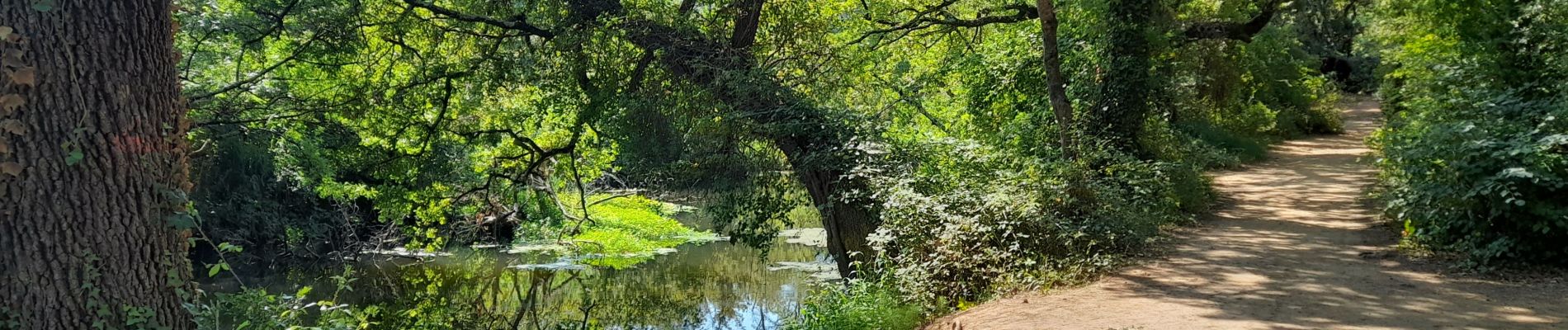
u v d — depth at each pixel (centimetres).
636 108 1547
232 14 1656
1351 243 1078
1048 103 1902
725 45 1567
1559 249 866
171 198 604
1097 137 1459
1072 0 1838
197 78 1867
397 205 2100
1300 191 1612
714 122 1464
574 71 1658
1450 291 805
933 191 1201
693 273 2234
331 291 1998
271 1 1675
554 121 2077
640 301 1916
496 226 2761
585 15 1630
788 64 1673
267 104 1870
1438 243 965
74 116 554
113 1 570
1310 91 3186
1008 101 2130
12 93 536
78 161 552
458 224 2752
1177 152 1773
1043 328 745
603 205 3031
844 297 990
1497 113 1131
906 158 1339
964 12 2259
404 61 1880
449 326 1700
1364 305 763
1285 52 2844
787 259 2381
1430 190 947
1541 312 717
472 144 2070
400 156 1961
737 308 1811
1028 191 1087
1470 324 687
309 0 1647
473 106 1942
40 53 543
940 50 2467
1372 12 2188
